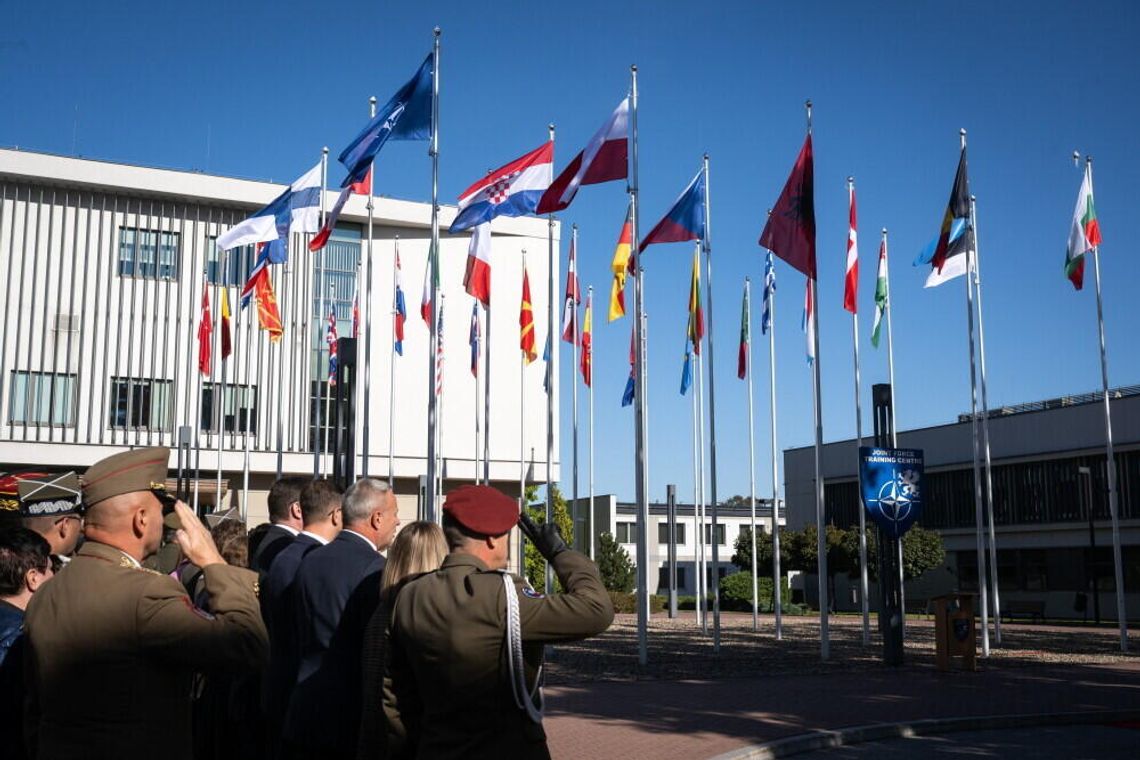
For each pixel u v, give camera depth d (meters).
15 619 4.75
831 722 13.57
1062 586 52.03
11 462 40.09
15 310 40.75
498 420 46.31
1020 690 17.20
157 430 41.88
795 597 64.38
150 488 4.19
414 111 19.95
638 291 21.16
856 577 56.22
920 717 13.98
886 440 21.92
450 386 45.78
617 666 21.45
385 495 5.68
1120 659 23.28
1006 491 55.53
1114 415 50.12
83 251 41.78
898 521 21.44
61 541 5.79
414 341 45.25
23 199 41.25
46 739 3.84
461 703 4.03
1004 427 55.56
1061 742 12.62
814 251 20.80
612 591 51.19
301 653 5.42
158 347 42.28
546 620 4.05
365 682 4.55
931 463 59.53
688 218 23.06
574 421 31.70
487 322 26.28
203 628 3.87
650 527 71.19
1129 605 48.81
